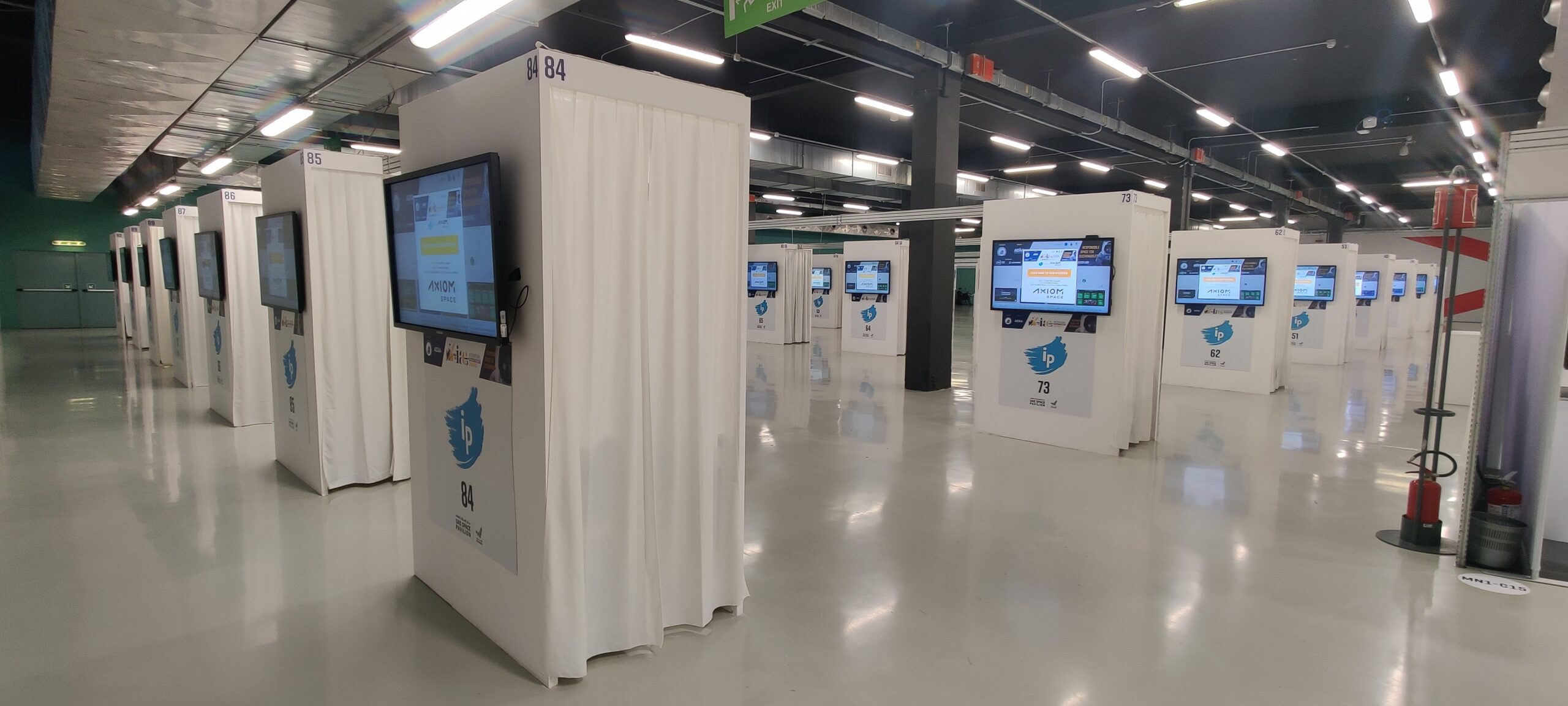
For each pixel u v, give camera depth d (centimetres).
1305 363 1240
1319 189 1867
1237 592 319
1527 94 948
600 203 241
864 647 267
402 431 473
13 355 1146
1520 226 336
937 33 830
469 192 242
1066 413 595
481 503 270
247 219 631
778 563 347
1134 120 1215
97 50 527
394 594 310
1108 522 412
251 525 394
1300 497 465
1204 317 935
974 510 431
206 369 859
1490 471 358
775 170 1368
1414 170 1625
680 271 264
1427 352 1480
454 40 542
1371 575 340
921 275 870
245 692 234
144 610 292
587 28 812
